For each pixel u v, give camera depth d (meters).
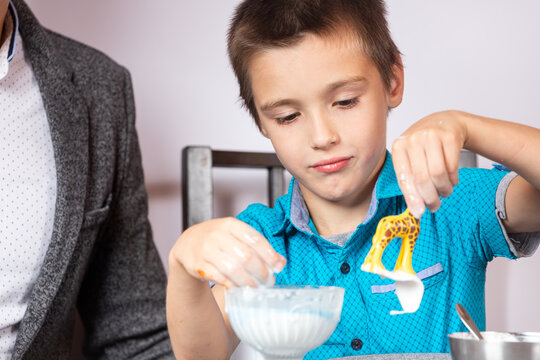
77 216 1.12
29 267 1.10
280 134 0.81
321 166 0.78
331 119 0.77
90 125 1.21
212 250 0.59
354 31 0.79
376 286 0.89
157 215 1.59
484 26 1.75
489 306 1.71
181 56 1.62
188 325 0.72
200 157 1.41
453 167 0.60
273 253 0.58
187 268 0.62
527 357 0.48
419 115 1.71
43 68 1.13
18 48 1.12
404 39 1.70
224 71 1.65
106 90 1.26
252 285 0.57
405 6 1.71
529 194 0.82
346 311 0.88
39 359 1.14
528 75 1.77
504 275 1.72
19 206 1.08
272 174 1.51
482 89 1.75
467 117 0.69
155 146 1.60
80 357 1.53
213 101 1.64
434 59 1.72
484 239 0.92
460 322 0.89
